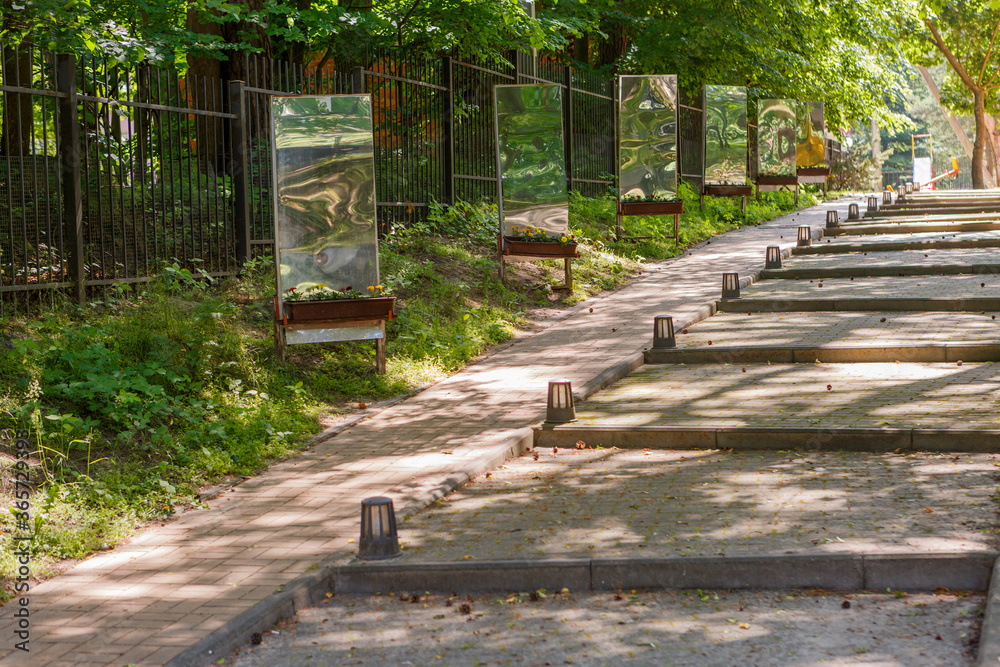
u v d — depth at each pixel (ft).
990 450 23.12
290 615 16.53
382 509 18.22
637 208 60.34
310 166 33.22
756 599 16.30
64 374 27.12
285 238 32.99
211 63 50.60
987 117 185.06
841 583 16.53
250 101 41.16
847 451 24.13
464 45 59.21
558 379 32.81
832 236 69.97
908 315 39.96
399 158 52.47
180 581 17.71
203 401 28.73
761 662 13.85
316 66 67.87
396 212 52.42
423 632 15.58
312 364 33.88
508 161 47.85
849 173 138.10
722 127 78.02
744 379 31.71
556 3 72.08
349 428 28.71
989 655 12.90
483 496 22.12
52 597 17.16
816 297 43.70
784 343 35.32
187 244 40.14
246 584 17.38
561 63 85.25
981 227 66.80
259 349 33.32
